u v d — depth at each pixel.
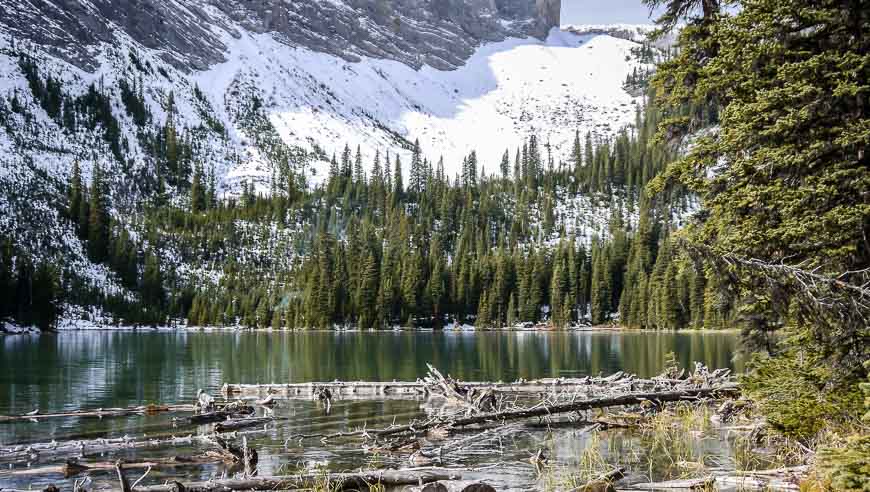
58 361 51.38
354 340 87.38
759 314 16.59
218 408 26.64
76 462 17.22
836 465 10.22
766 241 15.39
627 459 17.05
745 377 16.91
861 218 13.91
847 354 14.12
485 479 15.19
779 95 15.14
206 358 54.97
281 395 32.12
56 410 27.38
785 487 12.34
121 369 45.41
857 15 15.32
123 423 24.16
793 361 15.69
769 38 16.48
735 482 13.20
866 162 14.84
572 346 71.44
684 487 13.06
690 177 17.86
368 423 24.00
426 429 22.19
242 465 17.27
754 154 16.20
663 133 19.67
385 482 14.91
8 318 104.81
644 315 119.62
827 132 14.98
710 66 17.41
